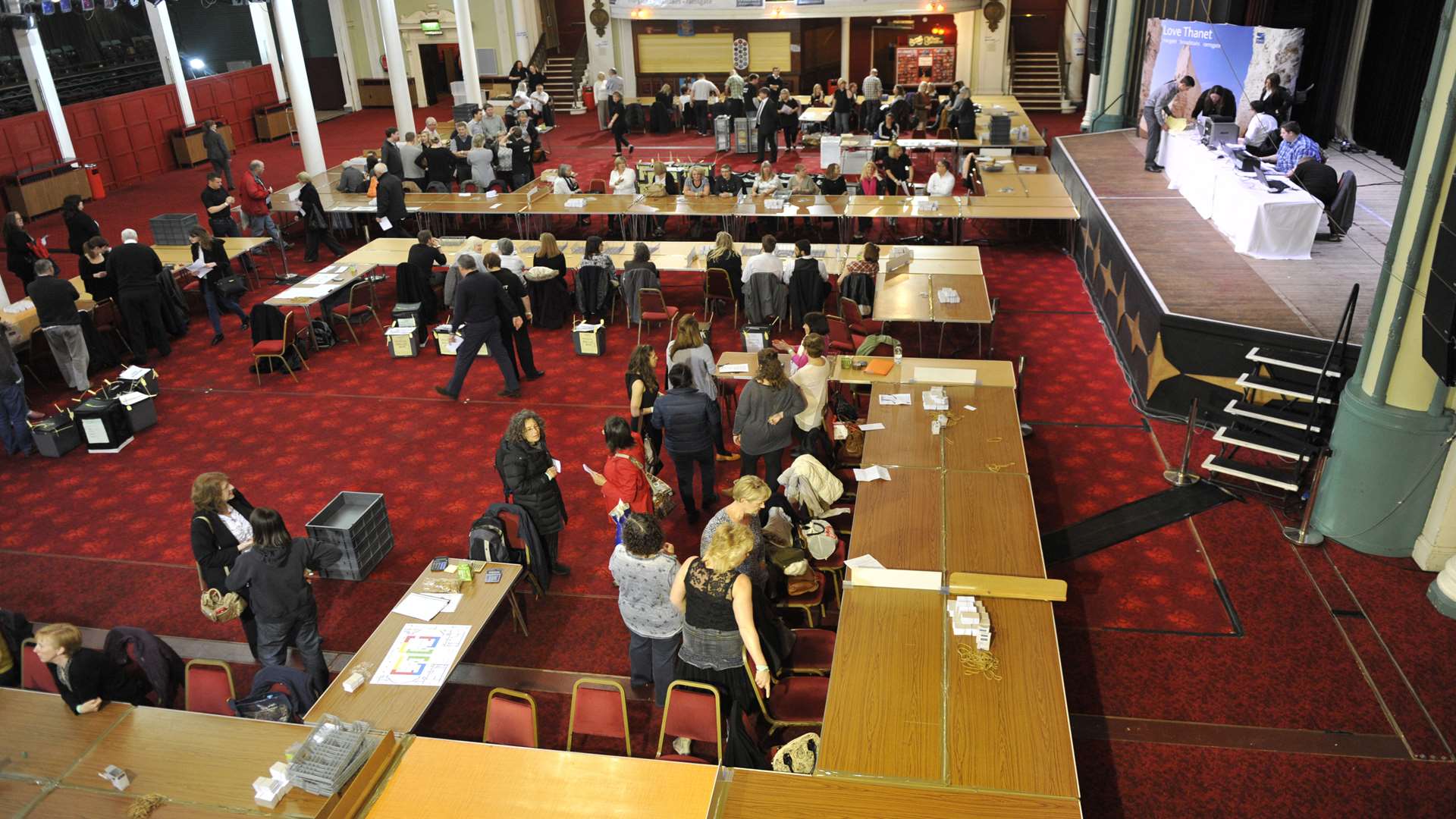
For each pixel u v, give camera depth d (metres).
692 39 28.92
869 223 16.48
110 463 9.69
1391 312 7.07
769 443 7.65
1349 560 7.51
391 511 8.66
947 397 8.29
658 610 5.70
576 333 11.78
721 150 23.11
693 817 4.26
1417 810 5.37
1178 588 7.26
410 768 4.58
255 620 6.33
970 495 6.81
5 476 9.50
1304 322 9.30
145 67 26.59
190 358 12.16
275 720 5.22
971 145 20.11
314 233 15.65
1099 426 9.74
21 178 18.66
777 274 11.77
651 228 16.53
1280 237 11.28
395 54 21.69
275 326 11.49
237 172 22.92
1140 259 11.29
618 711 5.18
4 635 6.06
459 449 9.73
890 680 5.07
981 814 4.25
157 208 19.77
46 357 11.80
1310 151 12.64
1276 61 14.45
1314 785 5.55
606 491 7.13
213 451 9.84
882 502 6.75
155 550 8.27
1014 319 12.68
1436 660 6.47
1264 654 6.57
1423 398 7.05
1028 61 29.34
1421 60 14.52
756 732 5.70
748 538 5.05
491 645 6.91
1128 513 8.22
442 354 12.00
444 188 17.64
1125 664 6.51
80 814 4.42
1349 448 7.41
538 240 16.36
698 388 8.91
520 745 5.12
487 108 24.12
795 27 28.28
